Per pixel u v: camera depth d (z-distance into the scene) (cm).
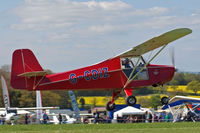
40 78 2869
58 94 8388
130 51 2884
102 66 2923
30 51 2928
